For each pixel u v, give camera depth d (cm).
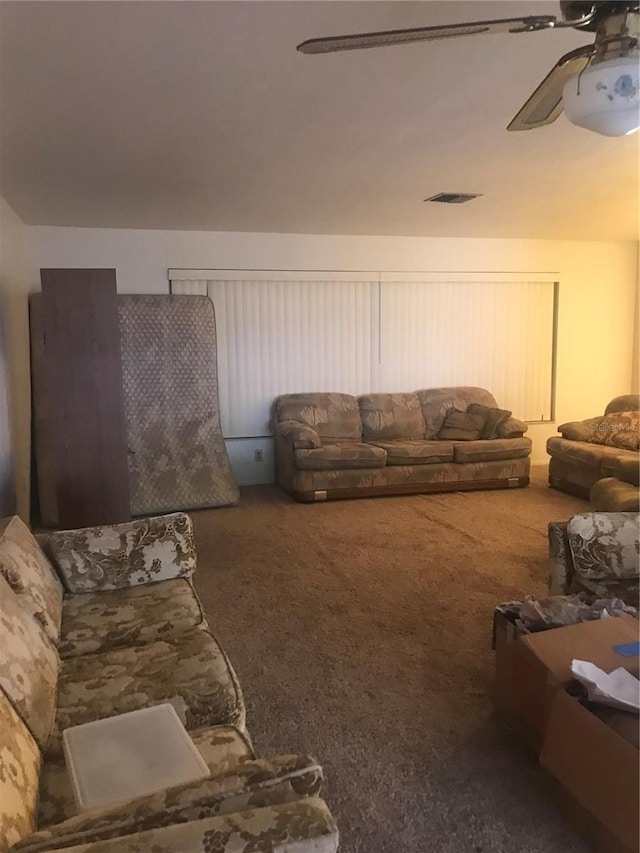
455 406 609
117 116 275
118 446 391
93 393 385
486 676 254
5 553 202
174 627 212
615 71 160
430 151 335
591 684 174
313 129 296
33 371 473
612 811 160
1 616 165
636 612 229
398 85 246
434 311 623
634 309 679
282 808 108
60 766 145
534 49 217
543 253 645
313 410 573
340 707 234
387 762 205
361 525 455
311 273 584
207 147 321
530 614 223
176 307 524
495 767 203
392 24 202
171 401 523
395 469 534
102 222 505
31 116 273
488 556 387
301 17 195
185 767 139
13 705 145
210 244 555
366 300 604
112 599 234
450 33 151
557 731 178
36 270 515
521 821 181
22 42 207
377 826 179
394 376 621
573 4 154
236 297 569
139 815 108
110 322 384
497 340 646
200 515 489
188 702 168
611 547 257
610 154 347
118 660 189
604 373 680
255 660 267
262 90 249
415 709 233
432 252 614
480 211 494
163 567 250
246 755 147
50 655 182
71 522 389
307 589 340
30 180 377
